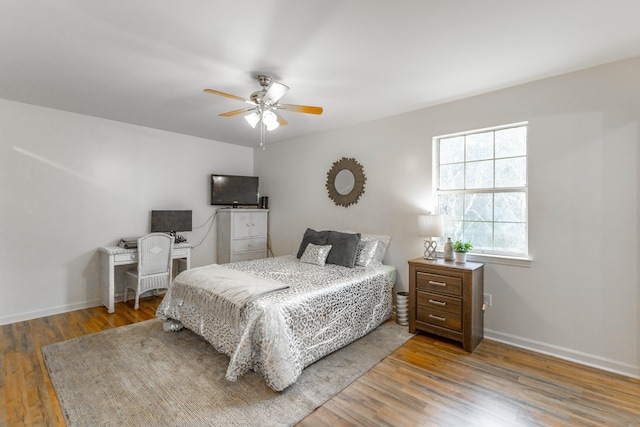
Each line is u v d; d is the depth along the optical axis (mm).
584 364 2492
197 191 4926
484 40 2059
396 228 3707
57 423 1792
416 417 1869
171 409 1923
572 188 2551
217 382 2219
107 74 2588
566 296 2586
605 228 2416
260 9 1730
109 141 3994
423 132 3465
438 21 1844
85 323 3314
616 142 2365
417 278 3051
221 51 2203
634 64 2297
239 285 2561
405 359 2578
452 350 2740
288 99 3188
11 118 3305
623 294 2352
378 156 3875
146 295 4359
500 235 3023
